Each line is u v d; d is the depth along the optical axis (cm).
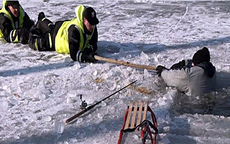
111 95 524
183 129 450
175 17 995
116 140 429
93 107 504
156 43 778
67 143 425
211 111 513
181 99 540
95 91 556
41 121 474
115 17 1003
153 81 579
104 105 509
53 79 595
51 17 1003
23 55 720
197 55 548
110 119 474
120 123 465
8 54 727
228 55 701
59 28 720
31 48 751
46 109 505
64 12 1062
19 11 807
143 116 433
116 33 854
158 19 976
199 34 841
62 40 703
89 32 671
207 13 1036
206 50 548
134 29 885
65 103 521
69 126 460
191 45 763
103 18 993
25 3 1191
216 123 463
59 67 650
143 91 549
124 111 493
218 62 666
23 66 662
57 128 447
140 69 627
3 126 465
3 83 589
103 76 596
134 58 688
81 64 657
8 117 486
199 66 542
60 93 552
